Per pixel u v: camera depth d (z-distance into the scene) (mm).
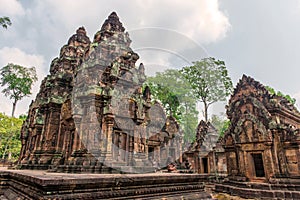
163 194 7898
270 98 17984
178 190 8469
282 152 15711
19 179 8266
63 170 10594
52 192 5582
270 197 14148
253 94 19062
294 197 13516
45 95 18844
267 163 16156
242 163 17672
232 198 15391
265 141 16438
